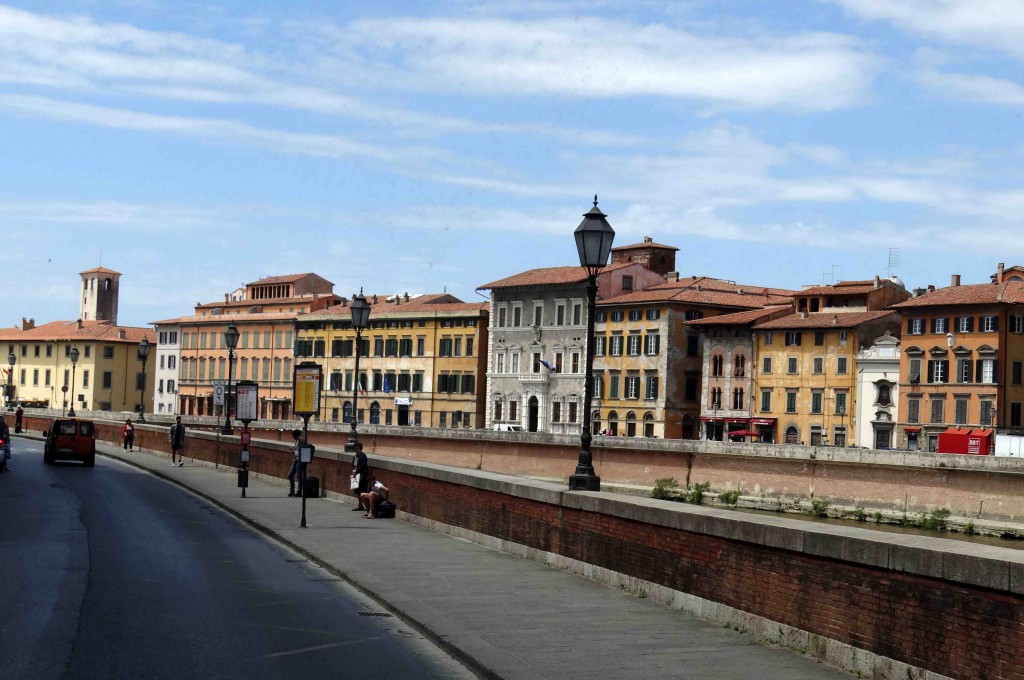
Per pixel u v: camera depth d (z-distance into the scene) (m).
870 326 107.69
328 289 170.25
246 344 160.50
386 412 144.12
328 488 42.72
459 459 84.06
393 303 156.50
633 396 123.12
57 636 15.87
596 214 23.27
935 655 12.05
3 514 34.56
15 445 89.38
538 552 23.88
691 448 76.69
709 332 118.69
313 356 152.00
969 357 99.94
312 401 31.69
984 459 60.72
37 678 13.33
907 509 59.56
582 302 127.06
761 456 66.56
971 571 11.55
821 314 112.50
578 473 22.88
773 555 15.11
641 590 19.08
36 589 20.06
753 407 114.19
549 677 13.20
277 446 50.53
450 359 138.75
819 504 63.19
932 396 101.75
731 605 16.17
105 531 30.45
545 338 129.88
